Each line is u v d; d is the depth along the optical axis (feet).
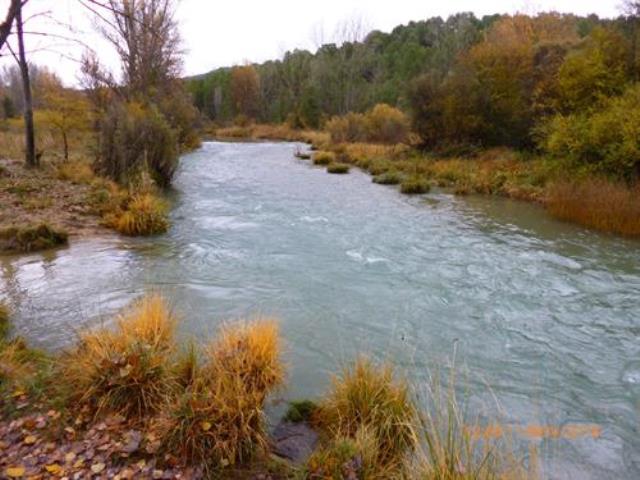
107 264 26.27
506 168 59.52
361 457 10.62
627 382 16.26
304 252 30.50
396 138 98.84
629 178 43.21
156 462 10.45
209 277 25.05
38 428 11.27
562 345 18.83
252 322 17.06
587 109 50.70
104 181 44.98
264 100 202.49
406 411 12.62
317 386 15.07
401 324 20.21
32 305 20.36
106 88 81.41
